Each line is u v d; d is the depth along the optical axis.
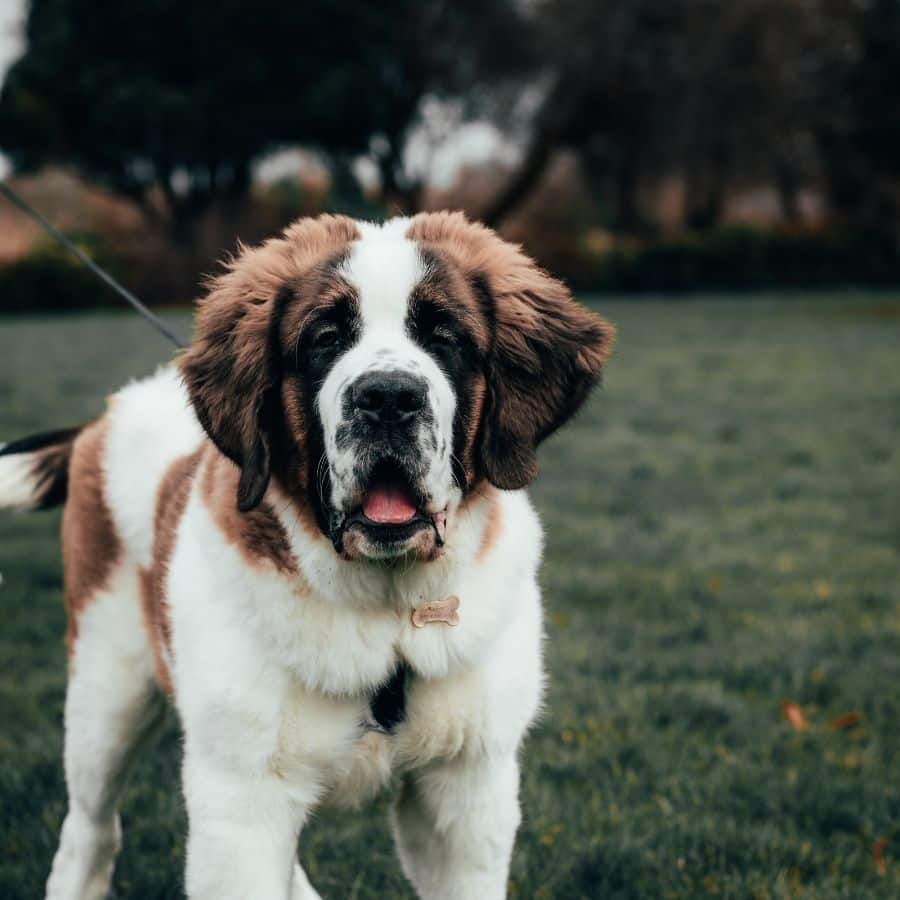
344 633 2.85
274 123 36.75
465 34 38.50
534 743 4.68
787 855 3.89
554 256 38.62
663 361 18.08
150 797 4.30
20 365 17.16
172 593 3.03
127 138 35.69
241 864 2.86
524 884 3.75
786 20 37.72
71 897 3.67
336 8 35.00
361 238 3.19
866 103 41.56
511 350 3.13
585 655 5.53
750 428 11.87
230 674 2.85
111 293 33.06
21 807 4.24
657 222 48.81
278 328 3.00
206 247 37.00
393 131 39.38
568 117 39.59
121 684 3.61
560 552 7.30
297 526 2.88
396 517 2.72
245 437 2.93
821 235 40.53
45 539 7.67
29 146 36.22
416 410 2.72
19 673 5.41
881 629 5.95
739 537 7.70
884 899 3.68
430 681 2.94
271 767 2.89
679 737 4.70
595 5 37.44
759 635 5.89
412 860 3.24
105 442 3.74
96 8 34.94
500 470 3.05
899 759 4.55
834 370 16.78
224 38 34.94
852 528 7.88
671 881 3.77
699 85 37.91
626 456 10.40
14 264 31.81
